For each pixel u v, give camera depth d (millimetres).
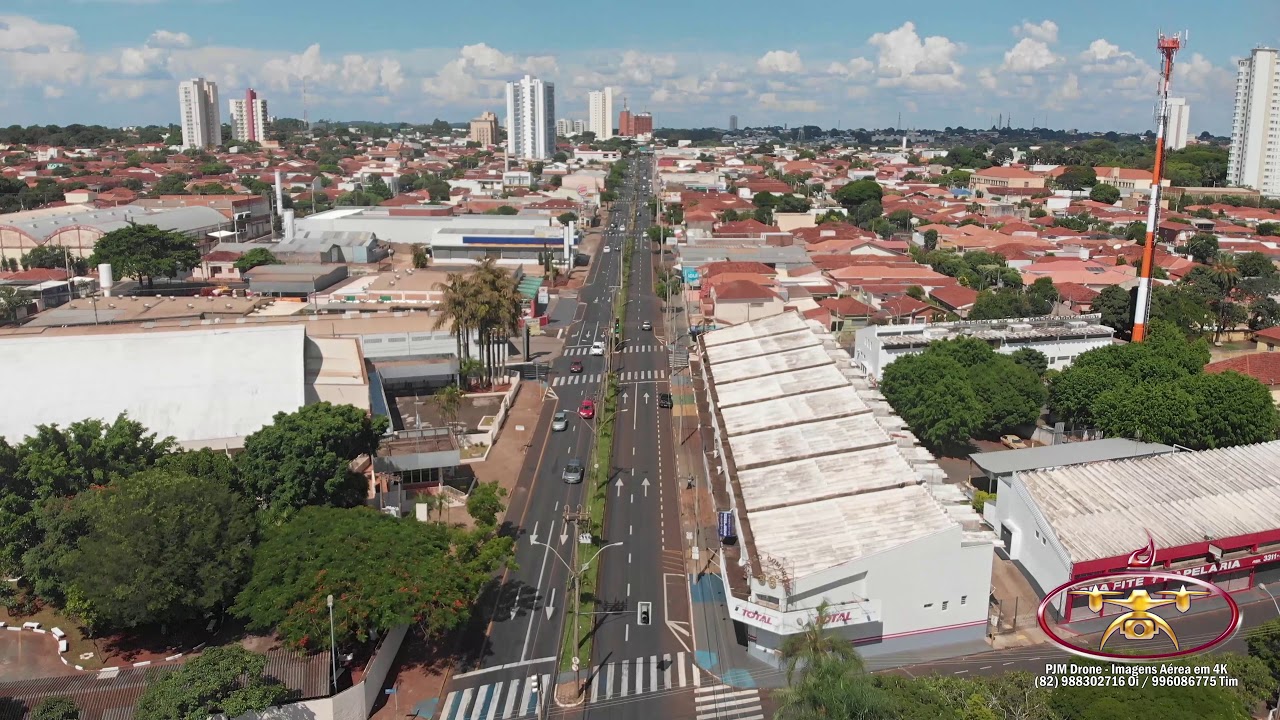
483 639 87750
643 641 87938
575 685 80625
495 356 169875
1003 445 137625
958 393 129875
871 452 103812
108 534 80875
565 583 97875
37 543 90750
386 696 78875
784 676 82438
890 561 83125
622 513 115375
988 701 69812
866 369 161750
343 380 132375
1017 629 89562
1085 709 65625
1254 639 78688
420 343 164000
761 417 120438
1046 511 97000
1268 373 153875
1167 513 97625
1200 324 194875
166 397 120188
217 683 68062
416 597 78812
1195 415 120688
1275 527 95875
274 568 81250
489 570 88375
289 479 98500
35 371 119312
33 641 85312
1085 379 136375
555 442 139750
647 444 140250
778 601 81062
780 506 94938
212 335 127438
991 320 176500
